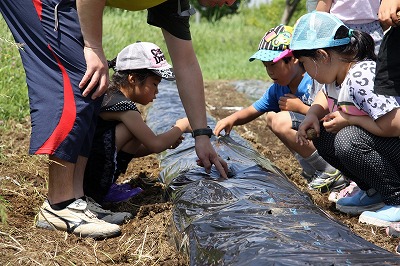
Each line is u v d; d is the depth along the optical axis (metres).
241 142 4.99
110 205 3.92
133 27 11.95
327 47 3.54
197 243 2.88
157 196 4.01
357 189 4.00
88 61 3.33
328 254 2.50
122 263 3.19
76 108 3.33
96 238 3.43
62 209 3.44
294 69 4.41
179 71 3.79
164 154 4.88
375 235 3.55
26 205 3.83
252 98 8.35
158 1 3.49
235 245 2.68
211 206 3.30
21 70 6.75
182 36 3.76
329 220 2.99
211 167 4.00
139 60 3.89
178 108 6.25
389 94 3.32
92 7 3.28
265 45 4.43
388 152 3.57
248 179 3.72
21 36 3.40
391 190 3.64
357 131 3.57
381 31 4.43
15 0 3.36
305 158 4.41
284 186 3.63
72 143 3.34
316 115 3.90
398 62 3.28
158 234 3.40
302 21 3.62
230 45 16.42
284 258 2.45
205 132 3.78
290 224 2.89
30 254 3.11
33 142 3.33
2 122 5.30
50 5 3.32
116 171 4.04
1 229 3.38
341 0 4.43
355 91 3.48
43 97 3.33
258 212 3.06
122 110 3.81
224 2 3.63
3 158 4.68
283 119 4.42
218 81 9.88
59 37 3.32
